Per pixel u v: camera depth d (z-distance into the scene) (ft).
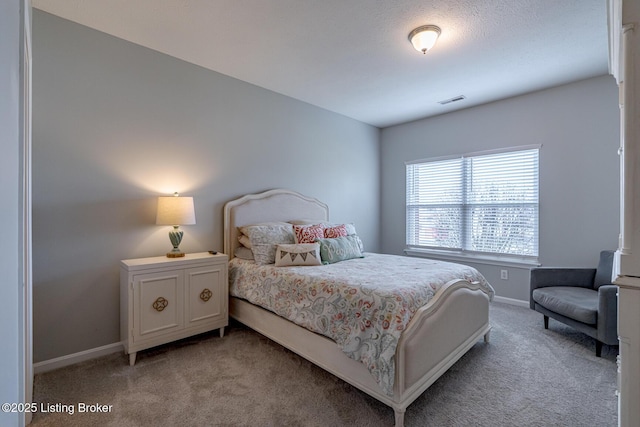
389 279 6.99
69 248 7.53
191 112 9.71
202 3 6.80
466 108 13.60
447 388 6.47
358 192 15.64
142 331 7.50
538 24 7.44
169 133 9.24
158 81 9.00
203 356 7.88
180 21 7.47
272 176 11.94
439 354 6.37
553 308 8.91
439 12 7.02
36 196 7.10
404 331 5.49
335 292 6.64
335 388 6.48
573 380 6.75
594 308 7.81
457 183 13.97
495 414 5.64
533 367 7.30
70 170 7.54
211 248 10.20
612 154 10.12
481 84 11.04
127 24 7.64
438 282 7.06
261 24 7.56
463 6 6.80
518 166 12.17
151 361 7.61
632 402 2.70
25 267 5.15
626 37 2.64
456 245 13.99
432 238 14.89
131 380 6.74
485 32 7.79
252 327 8.86
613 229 10.11
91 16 7.33
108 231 8.11
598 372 7.06
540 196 11.59
